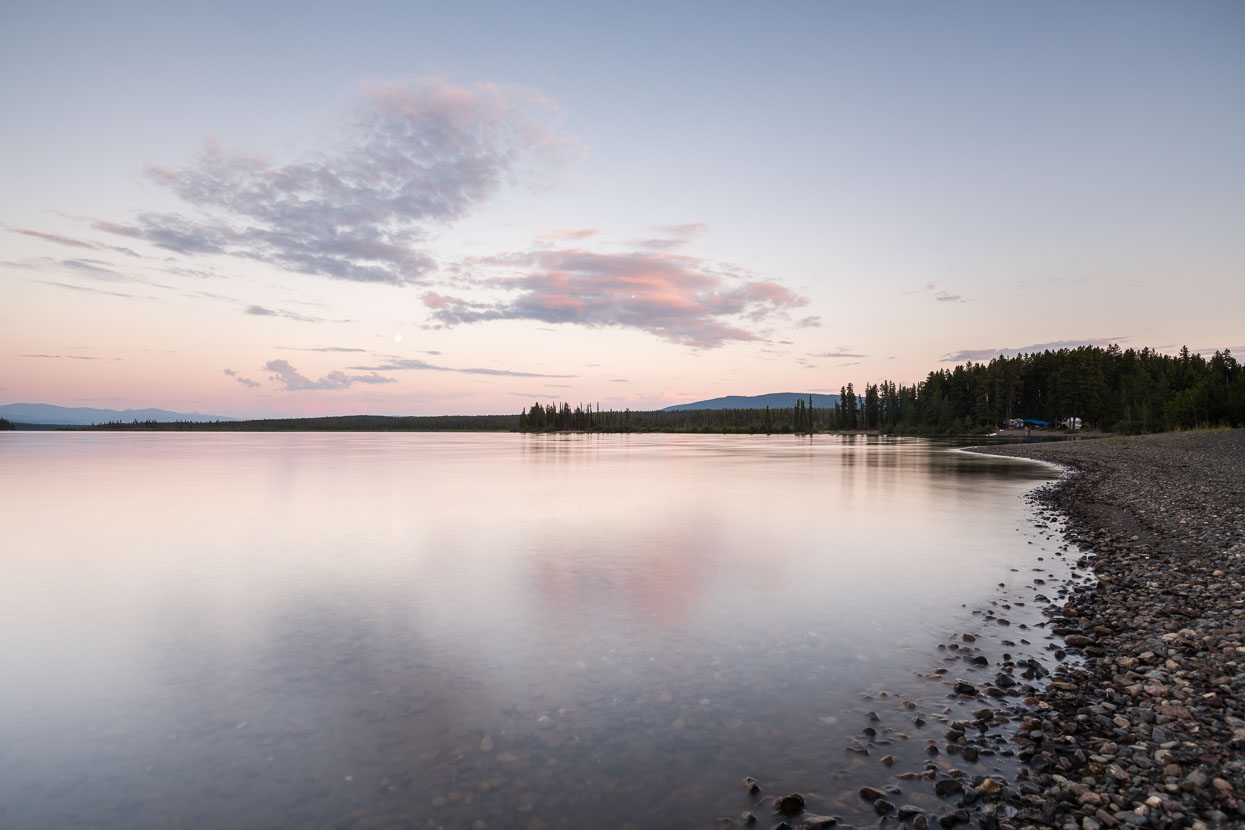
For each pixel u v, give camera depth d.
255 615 12.62
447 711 8.34
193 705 8.58
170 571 16.50
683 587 14.67
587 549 19.25
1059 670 9.26
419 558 18.03
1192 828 5.41
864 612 12.58
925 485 39.34
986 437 138.75
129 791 6.55
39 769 6.99
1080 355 150.88
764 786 6.49
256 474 50.31
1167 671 8.79
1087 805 5.87
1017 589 14.20
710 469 54.91
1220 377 91.31
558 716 8.15
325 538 21.30
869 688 8.88
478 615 12.57
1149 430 103.00
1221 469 36.00
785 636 11.16
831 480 42.94
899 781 6.50
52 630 11.77
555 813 6.10
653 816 6.04
